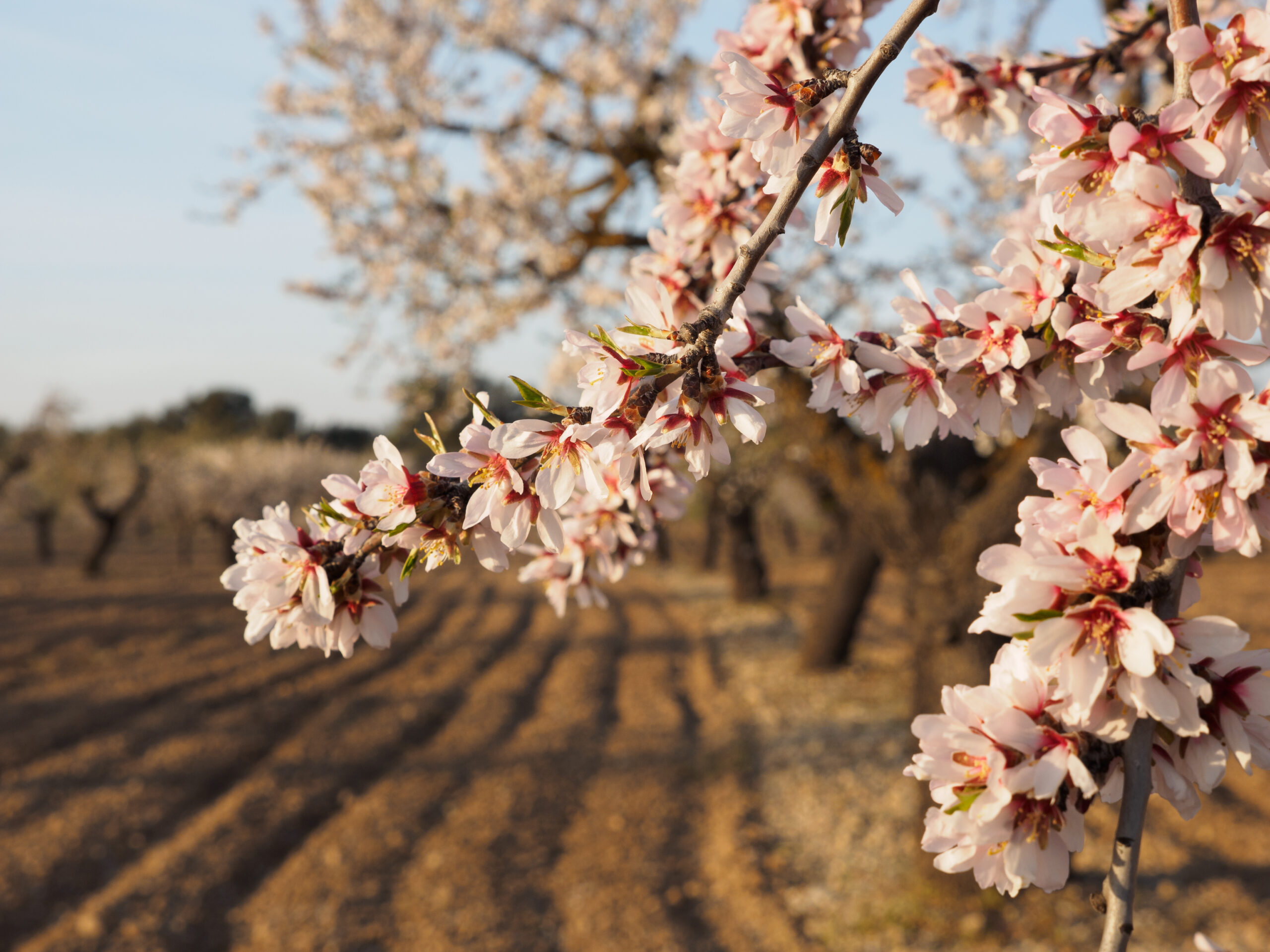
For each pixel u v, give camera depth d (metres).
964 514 5.38
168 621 16.38
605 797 7.95
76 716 9.94
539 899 6.14
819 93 1.14
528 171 8.08
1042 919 5.26
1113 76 2.61
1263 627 13.33
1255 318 0.89
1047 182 0.98
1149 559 0.98
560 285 8.34
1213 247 0.88
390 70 8.59
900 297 1.35
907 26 1.02
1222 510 0.91
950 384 1.34
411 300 9.12
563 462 1.02
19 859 6.52
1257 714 0.93
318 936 5.62
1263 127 0.91
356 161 8.98
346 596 1.19
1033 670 1.00
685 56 8.01
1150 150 0.91
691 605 19.81
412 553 1.13
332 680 12.17
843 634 12.05
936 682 5.44
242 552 1.23
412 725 10.13
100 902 5.94
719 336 1.02
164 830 7.20
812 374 1.35
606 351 0.99
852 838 6.66
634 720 10.45
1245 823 6.62
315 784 8.16
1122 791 0.99
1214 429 0.89
